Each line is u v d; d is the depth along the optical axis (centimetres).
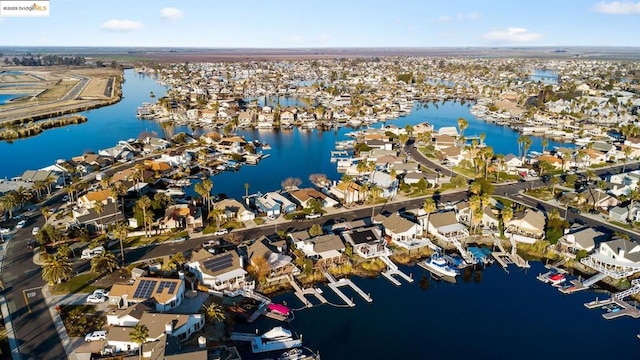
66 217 14588
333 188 17162
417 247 13125
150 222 13425
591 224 14688
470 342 9425
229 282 10912
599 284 11662
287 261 11706
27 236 13262
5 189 16325
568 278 11950
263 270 11269
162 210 14662
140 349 8231
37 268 11462
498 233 14038
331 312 10288
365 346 9206
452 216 14312
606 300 10900
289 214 15088
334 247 12350
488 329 9869
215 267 11012
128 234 13275
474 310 10556
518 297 11112
